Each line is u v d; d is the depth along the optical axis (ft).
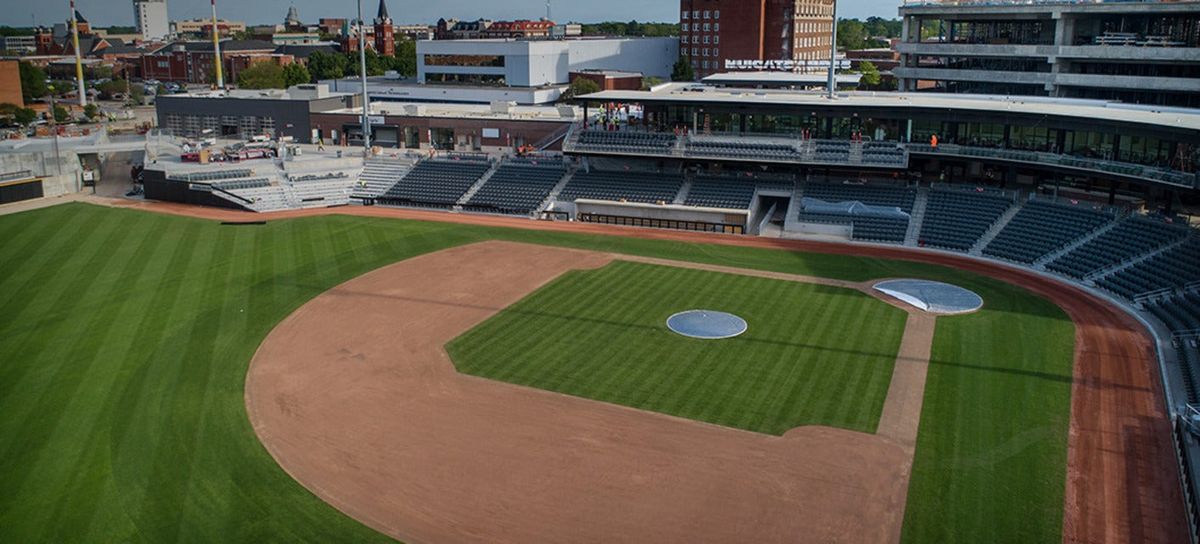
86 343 168.66
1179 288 189.47
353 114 396.98
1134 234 217.97
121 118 590.96
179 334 174.09
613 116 351.05
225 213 298.76
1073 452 125.29
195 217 290.97
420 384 150.00
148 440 129.39
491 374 153.79
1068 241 227.20
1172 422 134.51
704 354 161.89
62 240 254.47
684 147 294.05
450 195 314.96
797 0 628.28
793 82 381.81
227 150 356.79
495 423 135.13
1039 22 383.24
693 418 136.46
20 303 193.47
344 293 201.67
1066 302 194.08
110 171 371.97
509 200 304.71
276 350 165.99
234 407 141.08
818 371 154.10
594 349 164.86
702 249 244.42
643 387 147.84
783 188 282.77
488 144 375.25
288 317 184.75
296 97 423.23
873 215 262.47
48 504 111.75
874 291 201.46
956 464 121.80
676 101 293.84
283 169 337.31
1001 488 115.65
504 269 222.07
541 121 363.56
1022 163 251.39
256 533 106.42
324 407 141.18
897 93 314.76
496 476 119.65
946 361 158.30
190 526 107.55
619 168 316.60
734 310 187.11
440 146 384.27
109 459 123.44
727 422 135.03
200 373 154.61
